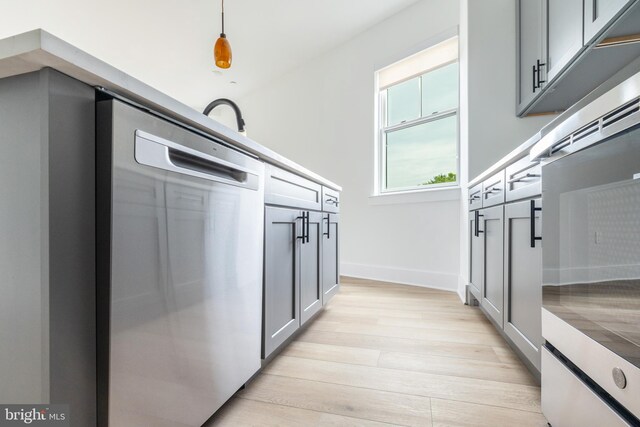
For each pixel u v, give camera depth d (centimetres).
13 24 326
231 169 102
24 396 56
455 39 294
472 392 117
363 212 363
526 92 214
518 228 132
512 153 132
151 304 71
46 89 54
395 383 123
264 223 126
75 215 58
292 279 155
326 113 405
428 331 181
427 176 325
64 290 56
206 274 90
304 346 160
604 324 68
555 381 89
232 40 378
